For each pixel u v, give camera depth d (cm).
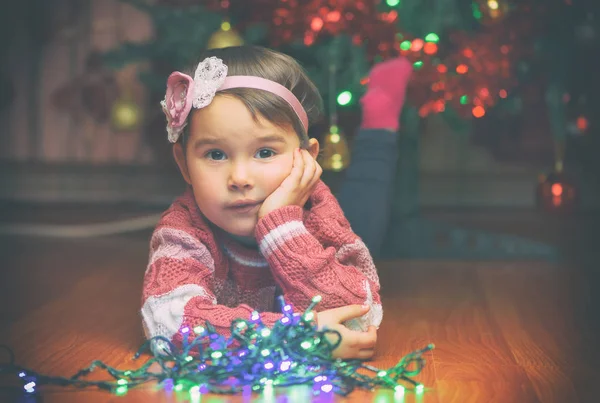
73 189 387
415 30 244
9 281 226
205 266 151
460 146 423
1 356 155
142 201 366
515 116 408
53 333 172
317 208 156
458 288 220
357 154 217
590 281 229
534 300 206
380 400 127
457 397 130
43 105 439
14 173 411
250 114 144
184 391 131
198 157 147
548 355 156
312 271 143
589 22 278
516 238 266
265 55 152
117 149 436
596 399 130
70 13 432
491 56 236
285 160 148
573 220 328
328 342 134
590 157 399
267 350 130
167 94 151
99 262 254
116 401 127
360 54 247
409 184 271
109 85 425
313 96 156
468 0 255
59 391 132
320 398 128
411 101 236
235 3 253
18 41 436
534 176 406
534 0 251
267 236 145
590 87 334
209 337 137
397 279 231
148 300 145
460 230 268
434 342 165
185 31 274
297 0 234
